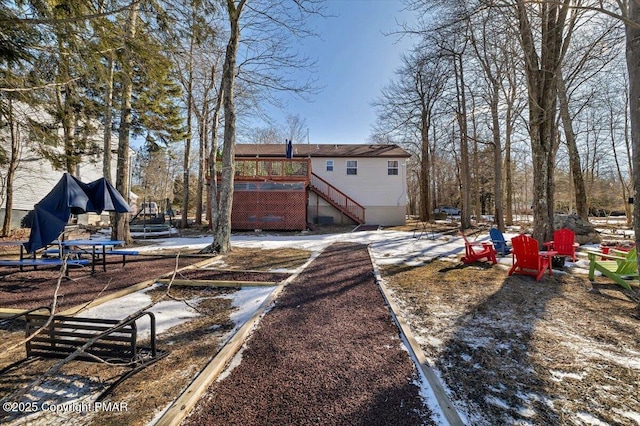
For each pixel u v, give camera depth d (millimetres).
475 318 3805
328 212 20000
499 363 2717
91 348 2670
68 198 5367
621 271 5285
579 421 1974
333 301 4453
